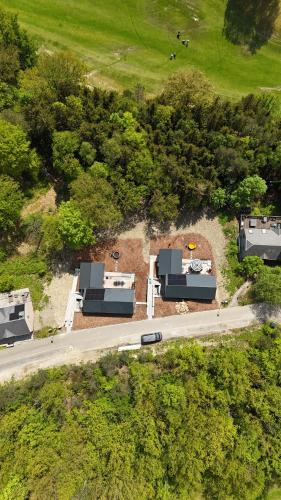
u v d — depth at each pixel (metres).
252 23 86.50
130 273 71.12
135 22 87.38
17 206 67.56
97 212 65.25
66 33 87.44
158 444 54.91
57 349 66.88
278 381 60.03
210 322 67.81
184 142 71.12
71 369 65.06
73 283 70.62
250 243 68.38
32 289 70.00
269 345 62.81
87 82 84.06
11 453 55.12
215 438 54.00
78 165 68.44
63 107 68.44
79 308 69.19
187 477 55.25
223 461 54.97
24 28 87.31
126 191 68.56
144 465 55.12
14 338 67.25
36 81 71.00
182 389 57.72
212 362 60.19
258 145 71.25
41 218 72.12
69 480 52.81
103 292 67.44
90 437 56.91
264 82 85.81
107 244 73.00
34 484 52.59
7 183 66.44
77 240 65.12
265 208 74.62
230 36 86.81
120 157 68.69
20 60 78.69
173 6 87.19
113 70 85.81
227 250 72.25
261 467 56.62
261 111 74.81
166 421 56.66
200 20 86.88
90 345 67.00
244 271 69.69
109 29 87.44
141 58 86.62
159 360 64.31
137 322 68.00
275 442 56.94
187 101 73.94
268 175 73.31
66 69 75.12
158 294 69.62
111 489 53.00
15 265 70.88
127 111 71.94
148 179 69.50
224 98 84.19
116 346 66.88
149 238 73.44
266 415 57.03
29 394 61.38
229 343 66.19
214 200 71.06
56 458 54.28
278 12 85.12
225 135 71.00
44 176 75.25
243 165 68.38
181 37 86.94
